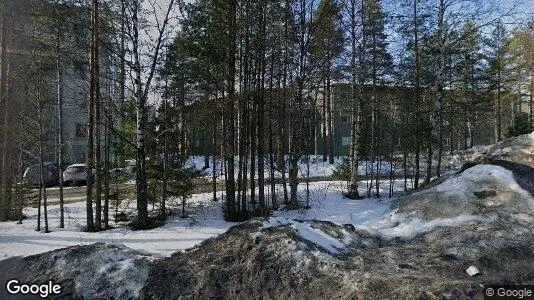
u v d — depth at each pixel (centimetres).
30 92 1202
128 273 724
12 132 1240
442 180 1406
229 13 1215
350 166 1675
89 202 1106
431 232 966
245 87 1278
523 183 1127
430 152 1577
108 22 1206
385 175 2211
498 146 1565
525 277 709
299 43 1352
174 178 1235
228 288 693
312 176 2219
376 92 1872
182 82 1462
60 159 1180
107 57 1389
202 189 1725
